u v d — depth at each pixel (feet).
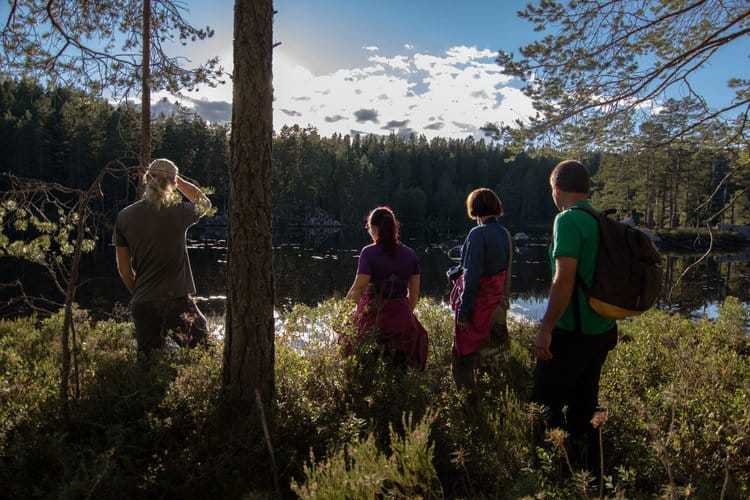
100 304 43.98
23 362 11.82
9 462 7.48
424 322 17.35
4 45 19.70
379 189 276.62
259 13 9.61
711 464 7.56
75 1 20.79
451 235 219.82
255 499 6.34
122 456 7.63
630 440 8.38
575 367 8.87
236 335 9.59
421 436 7.24
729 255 120.16
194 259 87.35
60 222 9.67
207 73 22.16
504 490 7.39
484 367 13.70
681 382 10.23
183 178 13.39
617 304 8.25
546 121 19.35
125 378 10.61
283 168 239.30
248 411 9.37
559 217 8.83
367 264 12.63
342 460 6.98
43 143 134.72
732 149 18.43
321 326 12.05
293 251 120.06
